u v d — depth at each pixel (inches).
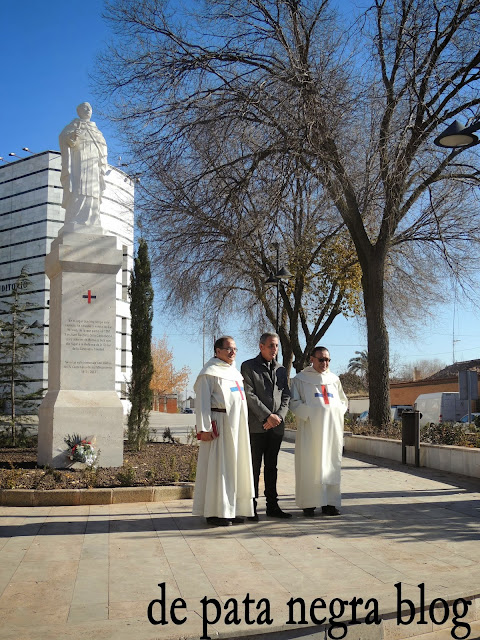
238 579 202.2
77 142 475.5
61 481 362.6
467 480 433.4
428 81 660.7
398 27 673.0
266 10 682.8
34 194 1850.4
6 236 1893.5
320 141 627.8
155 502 338.6
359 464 537.6
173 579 202.8
